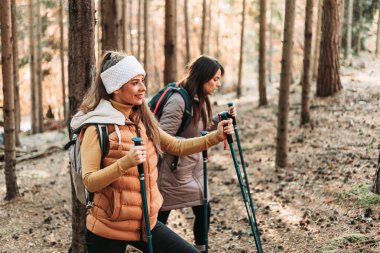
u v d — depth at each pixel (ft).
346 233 15.43
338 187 19.84
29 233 19.84
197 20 88.58
